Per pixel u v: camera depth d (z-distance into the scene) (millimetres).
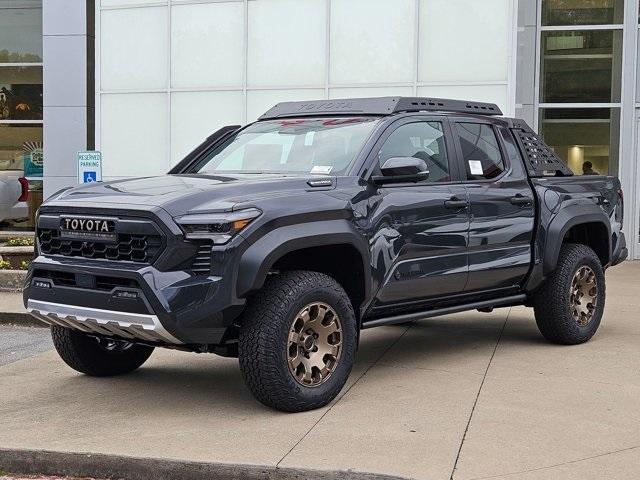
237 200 5387
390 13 14023
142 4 15211
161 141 15289
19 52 18859
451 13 13742
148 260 5297
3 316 9469
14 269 11875
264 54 14695
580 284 7691
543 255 7344
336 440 4992
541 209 7344
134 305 5227
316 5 14375
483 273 6879
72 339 6414
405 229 6250
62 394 6219
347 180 5984
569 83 16734
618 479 4367
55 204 5770
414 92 13977
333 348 5738
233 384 6461
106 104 15516
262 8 14641
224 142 7156
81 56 16906
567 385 6238
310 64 14477
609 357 7180
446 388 6188
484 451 4781
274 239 5359
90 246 5547
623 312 9469
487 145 7234
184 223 5242
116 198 5555
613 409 5605
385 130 6406
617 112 16516
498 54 13594
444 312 6805
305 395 5543
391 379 6480
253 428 5266
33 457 4883
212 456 4723
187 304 5164
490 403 5766
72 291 5523
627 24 16203
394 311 6484
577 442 4938
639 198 16188
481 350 7520
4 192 18531
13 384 6547
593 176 8203
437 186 6609
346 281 6094
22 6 18781
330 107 6969
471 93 13742
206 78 15008
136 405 5887
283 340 5406
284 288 5453
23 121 18906
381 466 4527
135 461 4719
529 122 16844
